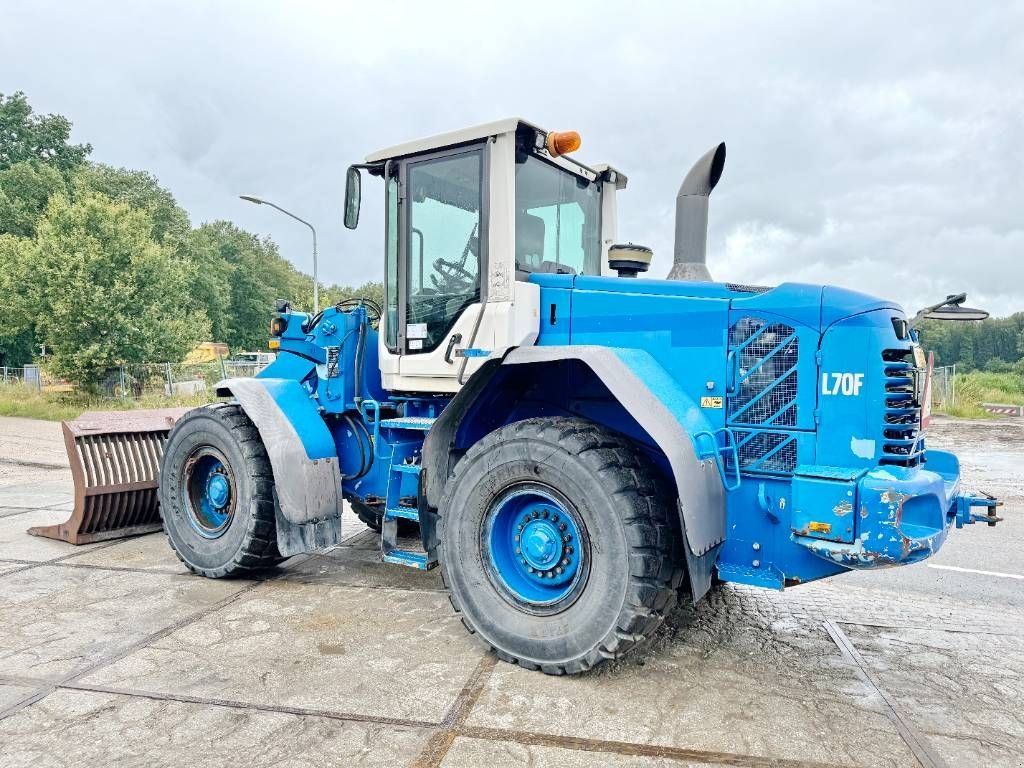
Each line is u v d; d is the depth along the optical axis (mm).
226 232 66938
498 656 3041
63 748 2295
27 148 46156
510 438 3014
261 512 3992
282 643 3211
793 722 2543
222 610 3654
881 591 4277
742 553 2928
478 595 3088
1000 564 5004
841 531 2547
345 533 5469
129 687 2738
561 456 2848
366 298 4465
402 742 2352
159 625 3420
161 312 22969
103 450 5109
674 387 3010
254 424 4109
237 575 4199
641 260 3686
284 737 2377
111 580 4156
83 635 3275
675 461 2639
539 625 2902
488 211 3529
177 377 23672
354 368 4352
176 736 2375
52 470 8969
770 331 2914
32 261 21953
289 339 4594
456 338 3658
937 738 2449
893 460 2693
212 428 4156
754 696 2756
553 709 2602
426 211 3852
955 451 12023
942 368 24297
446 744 2342
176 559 4629
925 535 2488
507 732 2428
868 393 2705
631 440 3008
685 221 3631
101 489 4980
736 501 2943
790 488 2818
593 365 2809
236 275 63438
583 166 4281
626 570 2703
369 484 4320
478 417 3537
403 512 3738
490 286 3523
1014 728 2533
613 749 2326
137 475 5211
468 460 3146
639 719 2537
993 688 2879
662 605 2826
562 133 3455
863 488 2531
